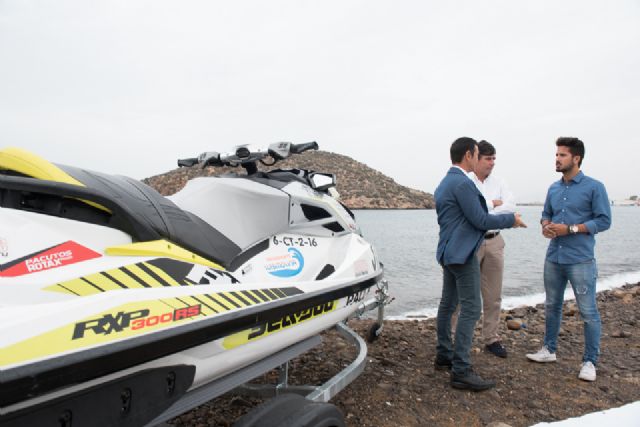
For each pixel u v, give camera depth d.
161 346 1.93
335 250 3.51
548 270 5.08
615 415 3.56
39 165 1.99
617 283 14.09
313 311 2.98
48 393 1.62
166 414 2.14
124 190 2.30
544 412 3.84
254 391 3.44
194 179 3.04
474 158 4.41
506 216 4.18
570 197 4.89
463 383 4.21
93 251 2.04
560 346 5.80
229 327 2.27
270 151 3.44
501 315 8.00
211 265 2.52
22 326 1.58
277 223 3.07
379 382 4.36
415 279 14.12
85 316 1.76
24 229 1.87
